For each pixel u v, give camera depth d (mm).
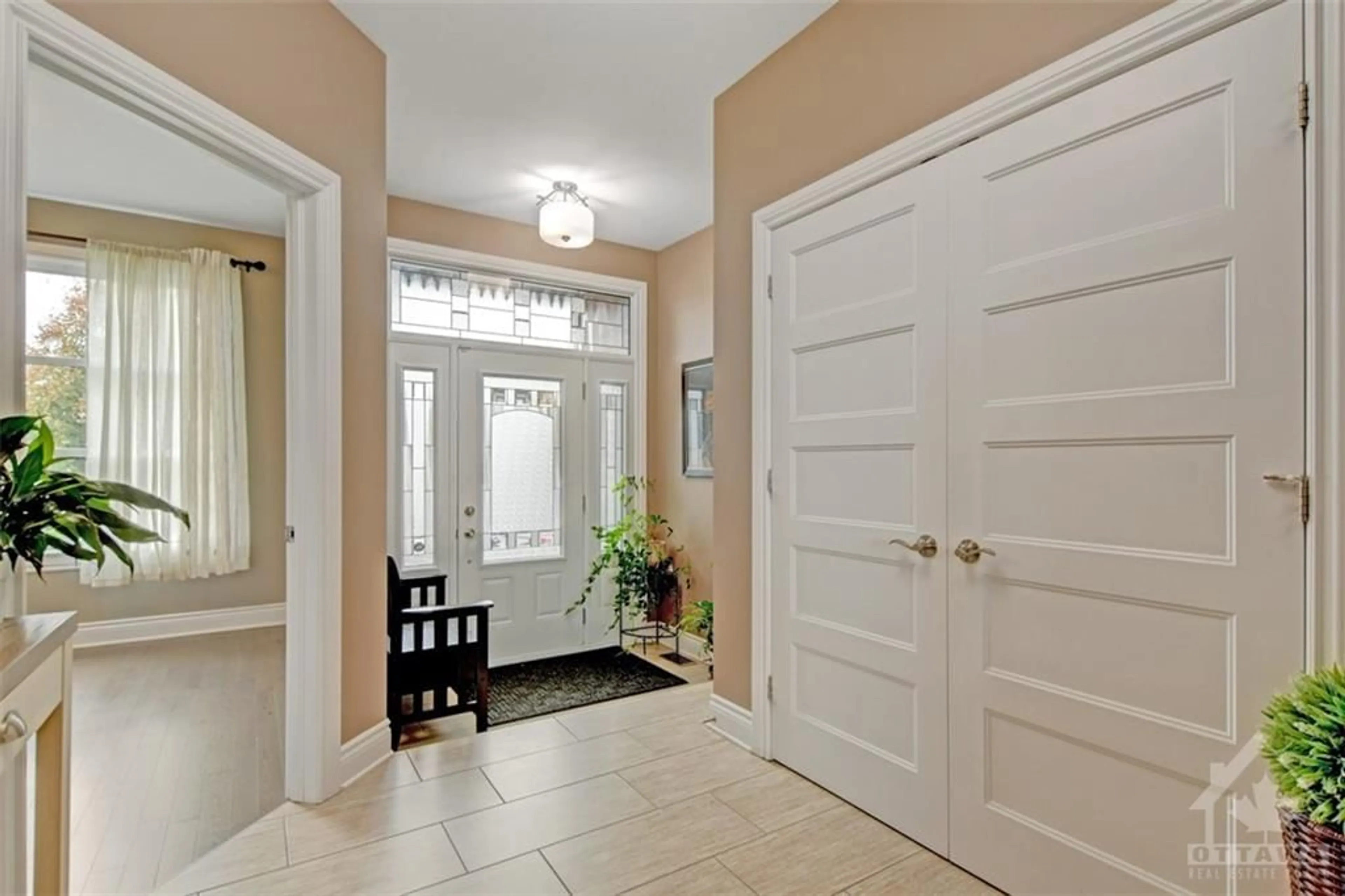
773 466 2510
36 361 3938
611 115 3035
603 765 2418
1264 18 1302
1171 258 1430
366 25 2387
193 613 4344
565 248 4098
